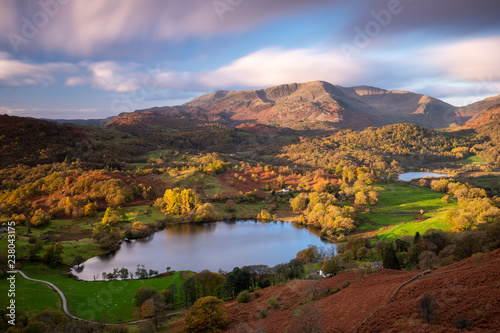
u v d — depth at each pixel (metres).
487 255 47.34
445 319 33.75
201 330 52.56
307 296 58.28
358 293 51.00
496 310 31.94
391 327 36.38
